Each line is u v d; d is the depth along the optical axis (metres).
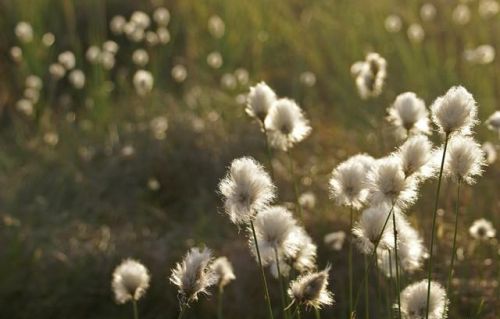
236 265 1.68
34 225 1.97
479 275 1.47
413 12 3.61
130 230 1.98
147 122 2.57
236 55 3.41
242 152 2.28
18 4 3.50
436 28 3.43
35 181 2.23
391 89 2.80
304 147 2.35
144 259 1.77
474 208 1.66
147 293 1.71
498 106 2.51
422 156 1.06
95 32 3.51
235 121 2.53
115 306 1.71
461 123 1.06
